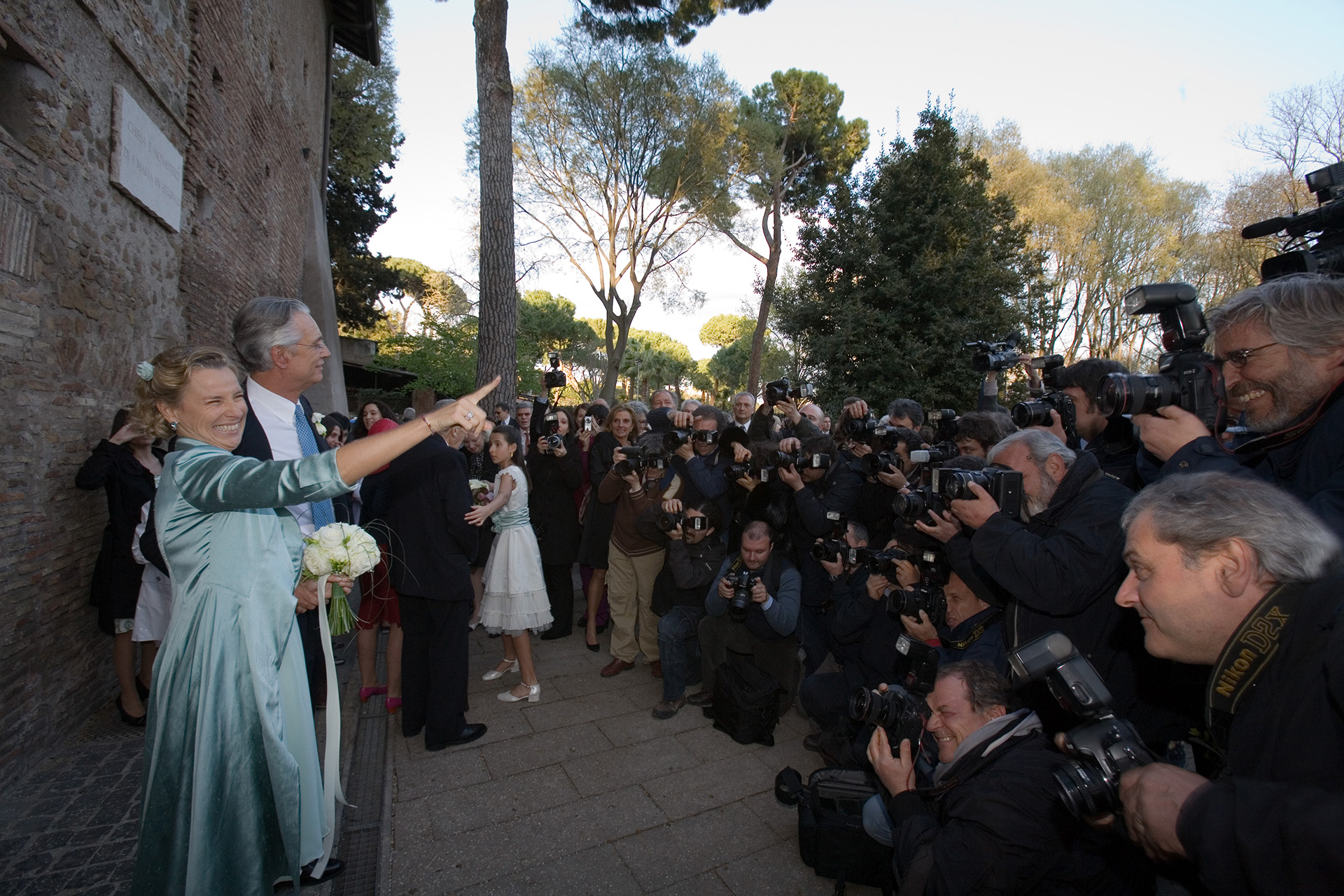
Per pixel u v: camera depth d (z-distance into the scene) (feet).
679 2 38.47
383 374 63.31
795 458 12.30
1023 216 75.15
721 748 11.75
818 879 8.52
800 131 73.05
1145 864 5.62
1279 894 2.71
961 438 11.22
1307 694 3.12
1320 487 5.33
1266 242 58.34
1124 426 9.21
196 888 5.90
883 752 6.88
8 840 9.18
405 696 11.89
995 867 5.54
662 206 60.64
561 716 12.90
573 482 16.25
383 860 8.72
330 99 47.85
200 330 20.43
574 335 121.19
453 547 11.41
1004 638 7.46
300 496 5.68
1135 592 4.16
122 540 12.22
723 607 12.22
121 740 12.07
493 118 28.04
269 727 6.25
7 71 11.28
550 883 8.37
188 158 19.33
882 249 43.88
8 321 10.43
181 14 18.67
